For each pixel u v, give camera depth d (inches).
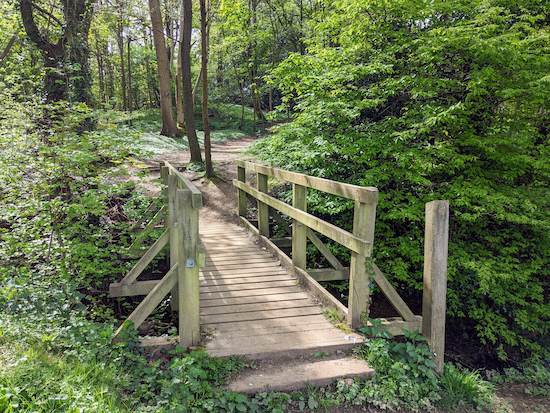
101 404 91.1
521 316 220.8
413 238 239.1
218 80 1008.2
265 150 299.1
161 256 230.7
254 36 743.1
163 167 240.5
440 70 251.3
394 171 227.0
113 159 198.1
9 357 100.2
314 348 128.0
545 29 262.8
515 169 230.1
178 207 122.6
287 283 185.8
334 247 248.1
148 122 862.5
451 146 223.3
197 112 1087.0
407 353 132.8
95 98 271.0
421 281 236.5
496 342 225.1
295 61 266.2
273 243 250.7
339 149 230.4
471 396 132.1
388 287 143.9
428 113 218.1
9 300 131.7
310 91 266.7
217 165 494.0
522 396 162.2
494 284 214.5
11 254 173.9
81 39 259.9
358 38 274.7
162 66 685.9
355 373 119.9
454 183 223.9
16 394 83.6
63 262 174.6
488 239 231.8
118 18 565.6
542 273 231.5
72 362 109.5
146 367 118.9
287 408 109.6
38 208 174.1
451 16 257.6
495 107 245.8
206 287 180.7
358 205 136.7
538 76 219.5
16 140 174.6
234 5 546.3
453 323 237.6
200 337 131.3
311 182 171.0
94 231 202.7
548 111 250.1
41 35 257.4
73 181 182.9
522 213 222.1
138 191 227.1
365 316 141.1
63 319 134.6
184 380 109.5
